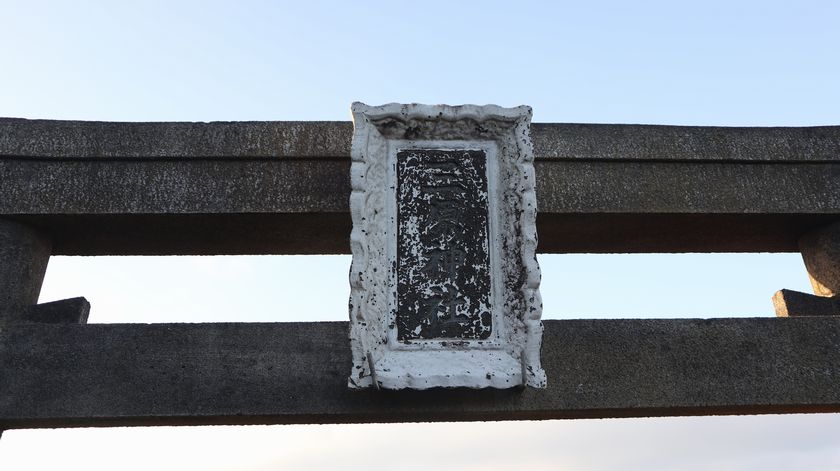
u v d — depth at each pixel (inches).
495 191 151.6
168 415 140.6
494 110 153.1
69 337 146.3
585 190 167.2
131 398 141.6
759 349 154.0
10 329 145.6
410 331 140.9
